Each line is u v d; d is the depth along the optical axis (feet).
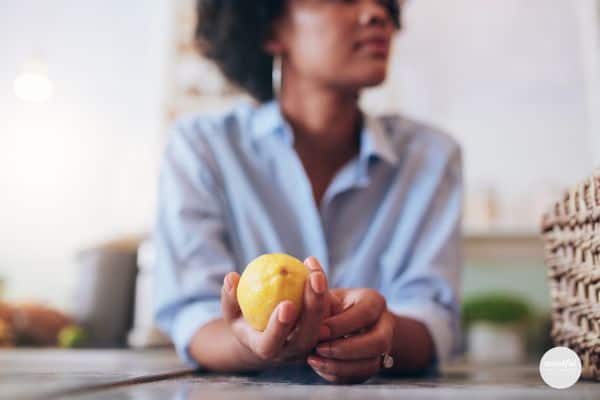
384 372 2.03
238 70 3.53
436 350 2.15
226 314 1.54
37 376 1.42
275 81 3.21
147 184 8.43
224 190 2.83
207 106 8.18
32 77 8.32
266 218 2.71
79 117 8.76
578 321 1.55
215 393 1.14
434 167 2.88
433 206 2.80
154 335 5.65
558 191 7.23
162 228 2.62
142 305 6.68
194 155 2.78
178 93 8.26
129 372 1.65
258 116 3.03
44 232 8.56
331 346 1.45
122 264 5.54
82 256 5.72
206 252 2.49
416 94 7.97
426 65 8.01
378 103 7.98
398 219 2.81
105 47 8.84
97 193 8.55
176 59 8.38
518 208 7.52
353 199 2.84
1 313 4.95
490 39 7.97
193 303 2.33
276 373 1.93
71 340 4.82
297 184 2.82
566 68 7.77
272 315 1.33
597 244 1.40
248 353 1.72
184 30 8.45
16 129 8.83
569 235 1.58
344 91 2.73
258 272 1.40
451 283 2.62
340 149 2.96
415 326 2.10
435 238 2.72
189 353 2.10
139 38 8.77
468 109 7.88
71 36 8.95
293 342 1.42
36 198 8.66
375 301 1.54
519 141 7.71
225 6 3.33
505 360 4.99
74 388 1.11
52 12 9.03
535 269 7.27
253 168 2.89
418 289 2.57
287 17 2.83
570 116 7.66
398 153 2.98
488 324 5.92
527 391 1.22
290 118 2.93
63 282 8.40
